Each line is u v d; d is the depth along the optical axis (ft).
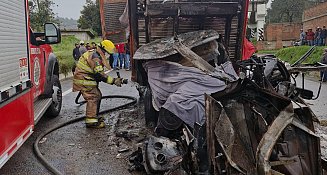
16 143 13.44
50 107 24.64
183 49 18.57
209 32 20.93
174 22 21.99
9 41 12.79
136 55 19.84
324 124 23.18
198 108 16.01
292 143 11.09
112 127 22.75
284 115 10.34
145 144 15.60
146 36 22.95
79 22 142.20
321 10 110.83
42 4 94.43
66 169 15.83
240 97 12.21
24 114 14.65
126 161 16.75
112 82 22.65
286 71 16.80
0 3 11.89
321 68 16.80
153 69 19.22
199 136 12.71
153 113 21.35
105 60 23.27
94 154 17.75
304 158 10.84
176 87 17.84
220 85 16.75
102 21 26.91
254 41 143.23
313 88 42.01
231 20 22.59
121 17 25.85
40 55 21.43
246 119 11.78
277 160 10.56
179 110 16.06
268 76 15.89
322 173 11.19
